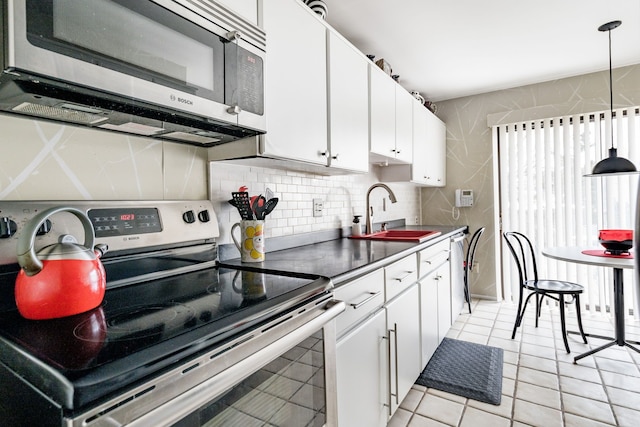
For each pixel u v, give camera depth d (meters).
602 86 3.01
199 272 1.29
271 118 1.35
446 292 2.62
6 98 0.80
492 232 3.63
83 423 0.45
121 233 1.07
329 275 1.15
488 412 1.72
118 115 0.96
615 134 2.99
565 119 3.17
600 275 3.08
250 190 1.69
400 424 1.65
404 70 2.98
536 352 2.38
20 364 0.56
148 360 0.54
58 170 1.00
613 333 2.69
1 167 0.89
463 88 3.47
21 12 0.63
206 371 0.62
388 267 1.60
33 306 0.71
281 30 1.41
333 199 2.43
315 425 0.99
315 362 0.99
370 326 1.40
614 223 2.94
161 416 0.53
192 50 0.96
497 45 2.52
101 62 0.75
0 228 0.83
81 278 0.76
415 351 1.92
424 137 3.15
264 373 0.81
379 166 3.08
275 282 1.06
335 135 1.76
